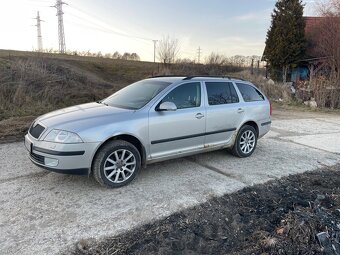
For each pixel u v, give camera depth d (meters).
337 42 19.08
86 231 3.23
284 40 23.84
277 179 4.97
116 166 4.29
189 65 26.38
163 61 29.27
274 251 2.93
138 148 4.59
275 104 16.48
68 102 11.60
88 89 13.50
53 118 4.33
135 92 5.16
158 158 4.76
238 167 5.48
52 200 3.89
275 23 24.83
